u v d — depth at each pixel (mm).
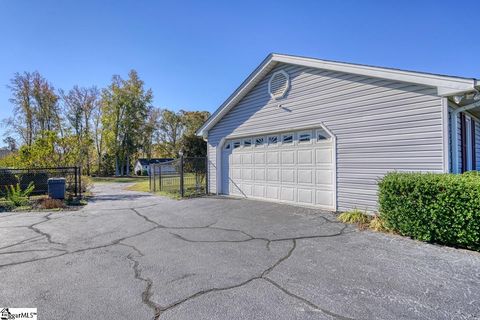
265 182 9656
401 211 5004
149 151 48531
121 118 38125
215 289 3115
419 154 5961
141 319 2520
